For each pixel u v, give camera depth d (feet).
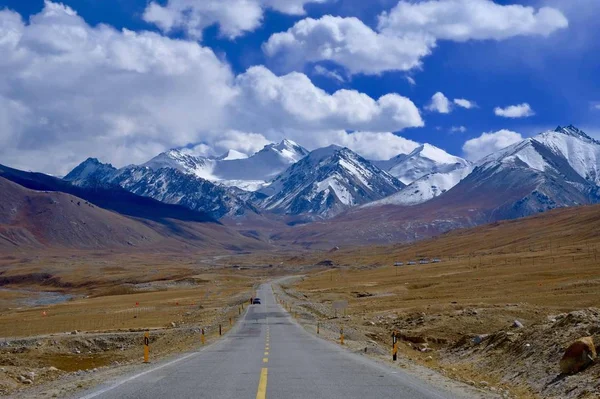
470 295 261.24
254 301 325.83
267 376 68.54
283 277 652.89
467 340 113.19
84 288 636.07
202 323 227.40
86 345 178.09
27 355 143.95
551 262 395.55
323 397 53.78
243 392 56.59
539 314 159.43
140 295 470.39
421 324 159.53
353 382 63.57
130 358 128.77
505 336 92.38
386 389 58.59
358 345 122.83
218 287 536.42
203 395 54.90
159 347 157.17
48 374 90.22
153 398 53.31
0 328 250.78
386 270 554.87
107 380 67.21
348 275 567.18
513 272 352.90
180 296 432.66
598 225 608.19
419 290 324.39
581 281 249.14
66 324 256.52
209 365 82.53
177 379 66.59
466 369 88.28
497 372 79.41
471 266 449.48
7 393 60.95
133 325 242.99
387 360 89.76
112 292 550.36
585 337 64.23
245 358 93.04
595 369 60.54
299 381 64.28
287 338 143.64
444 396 54.44
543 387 63.87
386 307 249.14
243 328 187.32
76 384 64.49
